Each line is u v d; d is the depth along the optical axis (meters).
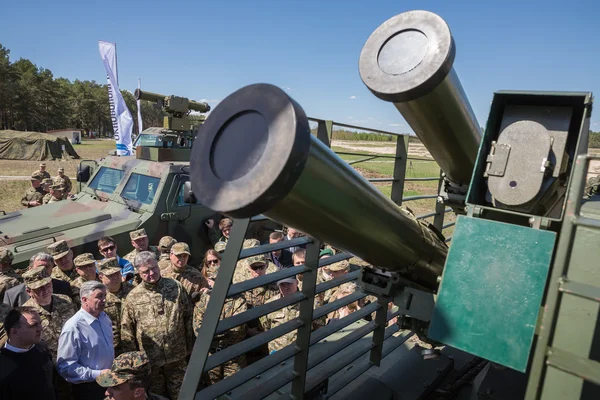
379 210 1.70
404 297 2.21
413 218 2.07
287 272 2.20
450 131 2.00
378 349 2.88
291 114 1.17
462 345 1.49
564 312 1.40
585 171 1.33
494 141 1.76
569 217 1.32
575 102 1.67
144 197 6.32
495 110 1.78
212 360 1.91
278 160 1.15
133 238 5.39
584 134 1.59
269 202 1.20
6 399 2.90
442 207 4.09
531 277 1.45
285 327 2.26
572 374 1.24
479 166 1.76
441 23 1.70
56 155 28.08
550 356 1.28
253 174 1.18
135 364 2.67
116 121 12.97
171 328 3.88
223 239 6.34
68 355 3.37
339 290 4.59
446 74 1.70
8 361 2.95
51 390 3.16
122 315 3.92
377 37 1.86
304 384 2.35
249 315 2.04
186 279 4.81
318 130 2.54
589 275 1.40
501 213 1.73
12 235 5.34
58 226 5.68
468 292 1.53
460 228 1.63
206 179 1.29
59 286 4.37
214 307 1.88
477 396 1.98
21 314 3.00
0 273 4.53
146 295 3.88
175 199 6.21
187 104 8.23
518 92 1.68
